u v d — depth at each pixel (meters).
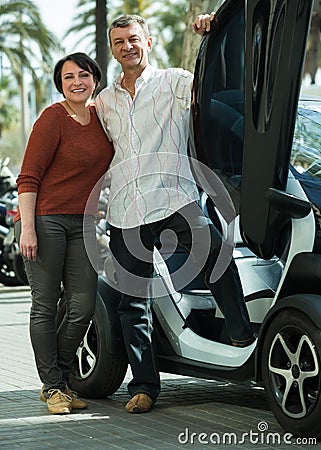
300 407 5.31
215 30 5.87
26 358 8.43
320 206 5.44
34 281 6.10
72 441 5.38
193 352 6.13
